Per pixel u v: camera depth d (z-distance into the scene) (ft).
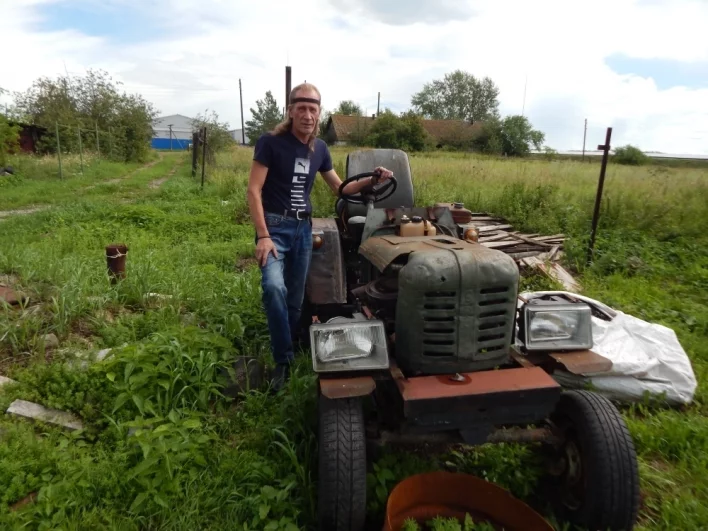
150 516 8.29
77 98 102.47
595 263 22.89
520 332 9.32
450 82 251.39
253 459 9.64
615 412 8.46
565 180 44.91
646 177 46.09
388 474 9.14
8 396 10.71
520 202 30.73
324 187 33.55
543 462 9.68
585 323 9.32
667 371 12.21
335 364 8.21
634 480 7.92
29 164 64.49
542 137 146.41
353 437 7.89
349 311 12.83
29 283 15.34
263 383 12.07
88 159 79.71
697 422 11.37
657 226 28.30
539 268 20.97
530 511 7.82
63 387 10.94
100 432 10.34
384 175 12.11
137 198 43.42
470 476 8.36
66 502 8.27
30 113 98.99
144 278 16.21
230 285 17.38
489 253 8.50
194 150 62.85
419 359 8.30
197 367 11.55
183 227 29.84
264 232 11.16
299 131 11.41
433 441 8.86
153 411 10.43
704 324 16.78
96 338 13.35
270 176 11.66
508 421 8.05
